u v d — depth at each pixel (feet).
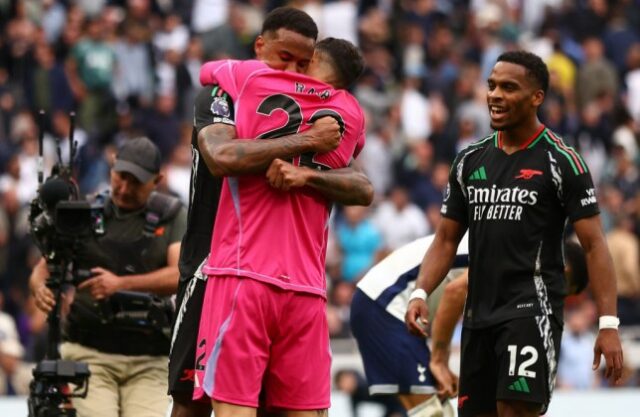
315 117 58.13
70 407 68.44
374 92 181.98
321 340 58.65
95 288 71.92
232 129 57.47
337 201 58.59
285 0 198.49
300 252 57.88
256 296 56.70
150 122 164.04
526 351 60.70
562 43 201.87
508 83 61.67
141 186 73.77
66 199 68.28
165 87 176.14
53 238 67.97
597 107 187.93
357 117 59.72
